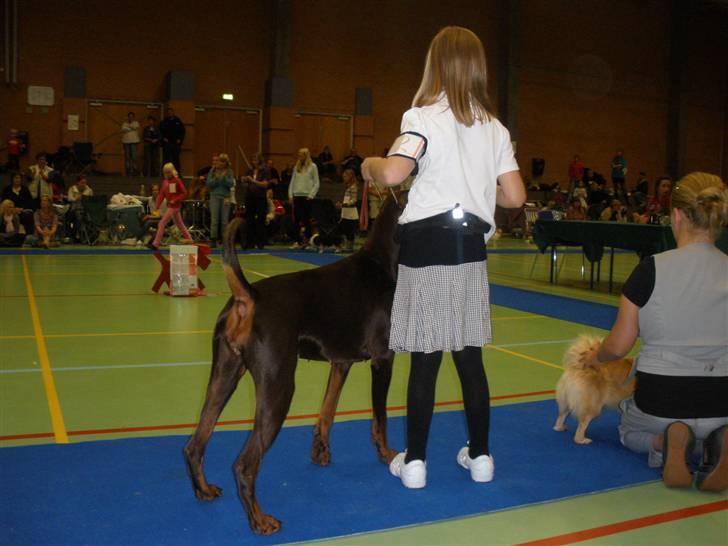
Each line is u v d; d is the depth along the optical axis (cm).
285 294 306
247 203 1648
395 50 2403
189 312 827
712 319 341
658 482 348
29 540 271
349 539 281
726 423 344
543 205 2378
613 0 2689
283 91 2233
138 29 2117
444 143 307
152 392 492
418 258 311
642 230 965
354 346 330
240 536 281
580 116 2686
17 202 1648
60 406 453
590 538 286
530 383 540
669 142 2858
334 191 2123
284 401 294
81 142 1983
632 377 384
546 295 1034
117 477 337
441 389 520
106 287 1017
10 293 939
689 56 2838
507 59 2516
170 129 1980
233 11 2209
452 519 302
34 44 2014
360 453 382
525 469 362
